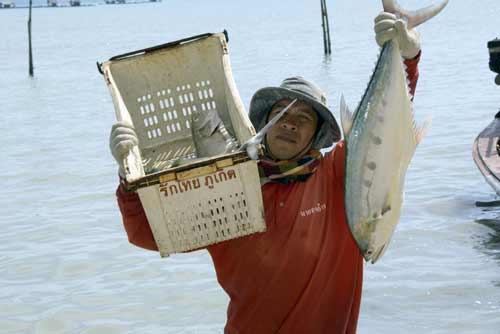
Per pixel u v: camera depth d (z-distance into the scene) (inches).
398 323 327.9
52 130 906.1
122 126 173.0
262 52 1806.1
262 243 177.2
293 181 179.9
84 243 463.2
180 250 171.8
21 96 1269.7
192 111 212.8
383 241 175.9
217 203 169.8
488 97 907.4
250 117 197.6
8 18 6668.3
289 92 182.5
